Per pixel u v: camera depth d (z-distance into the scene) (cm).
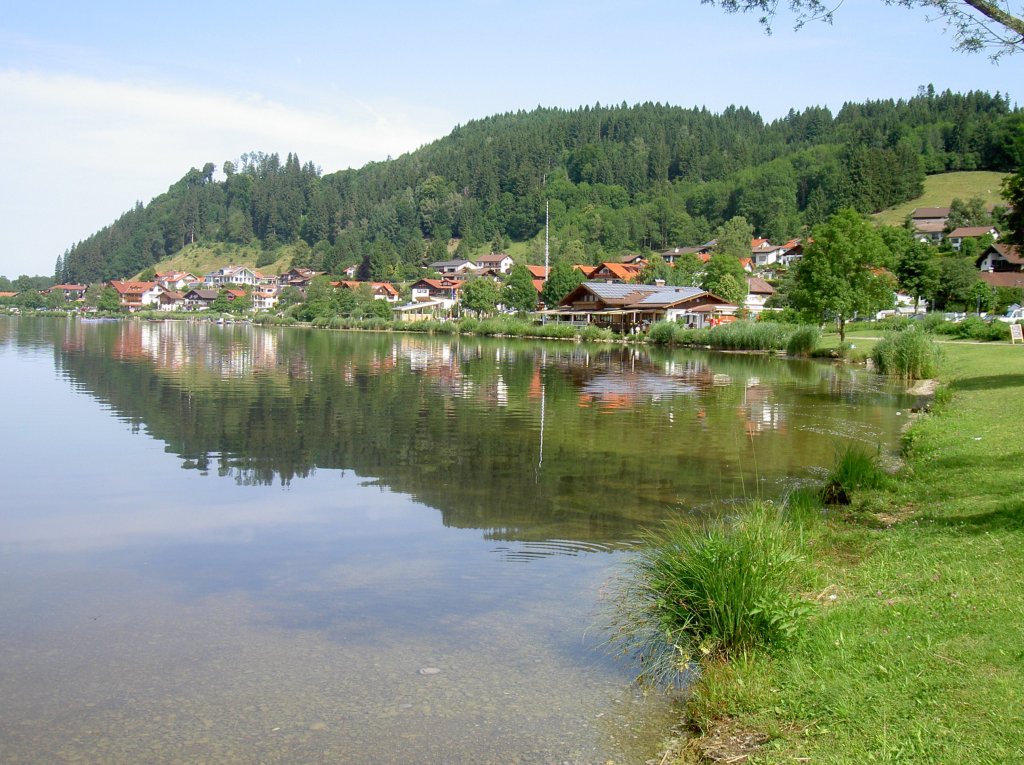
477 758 541
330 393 2877
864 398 2839
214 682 654
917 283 8644
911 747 482
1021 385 2461
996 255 9738
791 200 18862
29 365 3941
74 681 656
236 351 5347
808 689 582
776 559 776
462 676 665
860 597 751
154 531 1124
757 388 3195
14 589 888
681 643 699
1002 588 715
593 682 655
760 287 11081
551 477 1498
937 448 1576
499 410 2458
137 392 2831
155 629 770
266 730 576
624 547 1040
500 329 8962
